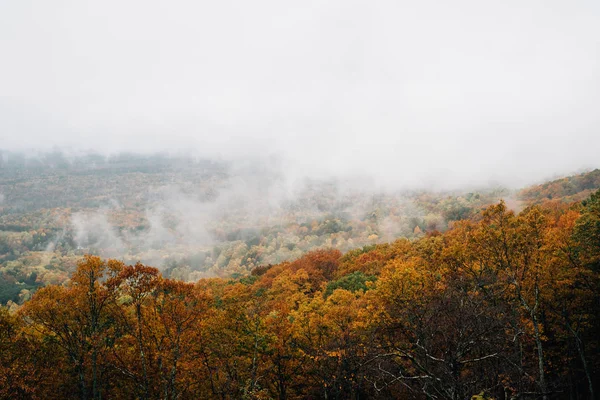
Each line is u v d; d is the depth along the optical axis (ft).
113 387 92.89
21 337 85.66
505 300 93.15
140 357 86.99
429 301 86.22
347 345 91.61
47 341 89.71
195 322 90.07
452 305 75.92
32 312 83.10
